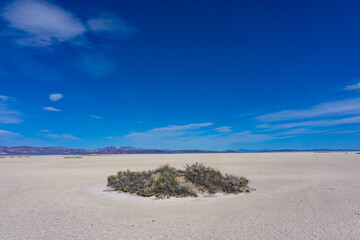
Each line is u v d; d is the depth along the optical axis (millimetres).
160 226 6664
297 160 35781
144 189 10930
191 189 11281
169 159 42000
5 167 27453
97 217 7508
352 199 10031
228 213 8055
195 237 5836
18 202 9445
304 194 11188
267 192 11938
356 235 5945
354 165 27453
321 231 6234
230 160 37312
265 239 5715
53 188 12766
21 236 5840
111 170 23062
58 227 6527
